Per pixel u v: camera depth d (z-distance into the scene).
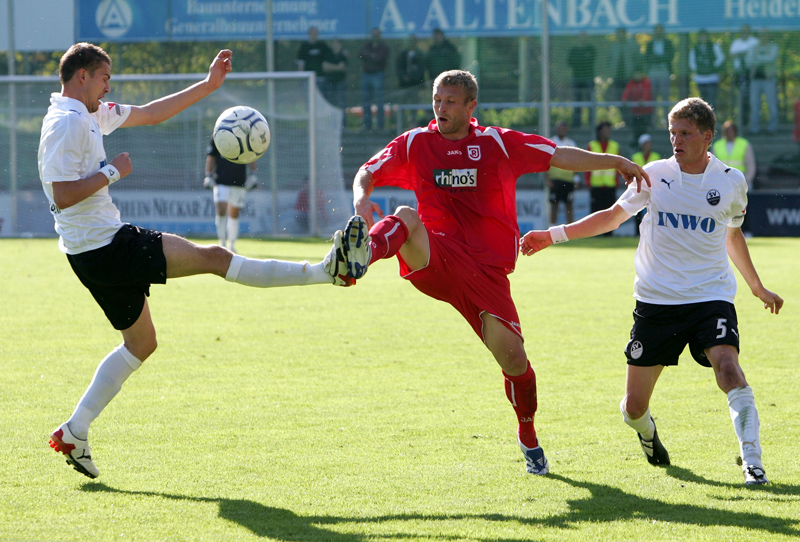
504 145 13.15
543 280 37.62
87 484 12.30
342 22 64.25
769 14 60.81
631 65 62.56
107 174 12.30
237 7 64.75
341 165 63.34
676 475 12.80
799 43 60.78
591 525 10.69
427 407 16.94
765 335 24.48
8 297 31.86
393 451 14.03
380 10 63.94
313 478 12.62
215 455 13.77
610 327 26.05
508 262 13.18
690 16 61.59
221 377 19.56
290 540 10.19
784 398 17.39
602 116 63.19
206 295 33.38
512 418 16.16
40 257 46.03
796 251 48.25
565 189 59.50
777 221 59.03
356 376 19.70
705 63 61.88
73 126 12.23
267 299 32.31
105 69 12.92
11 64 64.19
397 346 23.33
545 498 11.77
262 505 11.45
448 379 19.44
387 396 17.81
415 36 63.88
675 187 13.20
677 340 13.01
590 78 62.97
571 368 20.48
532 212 60.28
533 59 63.12
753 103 61.53
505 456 13.80
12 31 64.44
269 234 61.81
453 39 63.62
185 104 14.55
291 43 64.81
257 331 25.53
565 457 13.76
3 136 61.59
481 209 13.20
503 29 63.00
